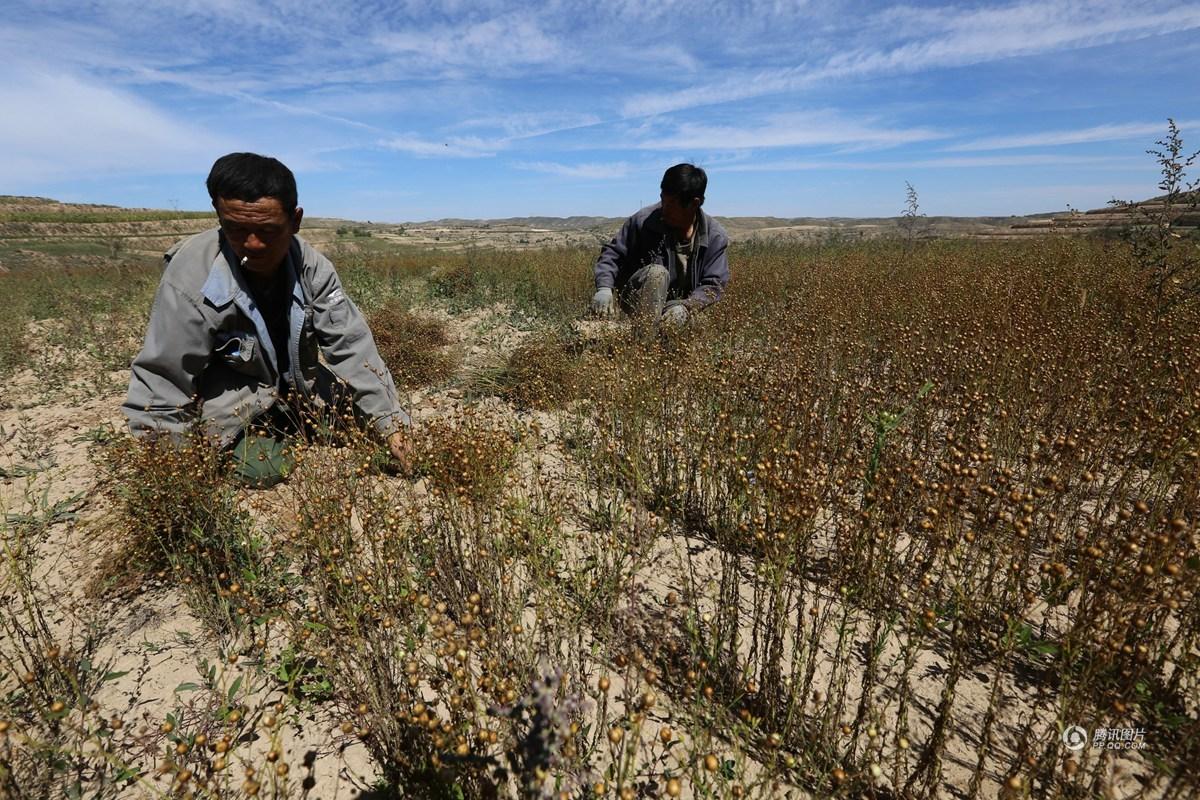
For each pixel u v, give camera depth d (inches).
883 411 121.5
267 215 110.1
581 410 160.9
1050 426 130.4
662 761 70.1
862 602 83.0
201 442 110.9
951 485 80.4
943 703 64.6
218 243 122.2
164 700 79.5
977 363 150.8
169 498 98.7
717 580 100.3
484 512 99.3
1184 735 65.4
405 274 474.3
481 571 92.0
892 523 84.2
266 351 127.7
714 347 182.1
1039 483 105.8
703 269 229.9
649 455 132.6
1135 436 123.6
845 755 68.1
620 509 116.0
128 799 66.6
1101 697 67.2
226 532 98.3
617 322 211.3
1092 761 69.5
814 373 151.1
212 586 95.2
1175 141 194.5
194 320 117.3
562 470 140.3
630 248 233.8
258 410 129.2
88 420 175.8
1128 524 94.4
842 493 96.8
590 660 83.6
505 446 116.9
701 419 138.1
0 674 82.7
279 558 103.3
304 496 106.9
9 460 149.3
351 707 77.0
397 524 91.3
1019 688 80.2
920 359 163.2
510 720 63.3
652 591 98.2
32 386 215.2
